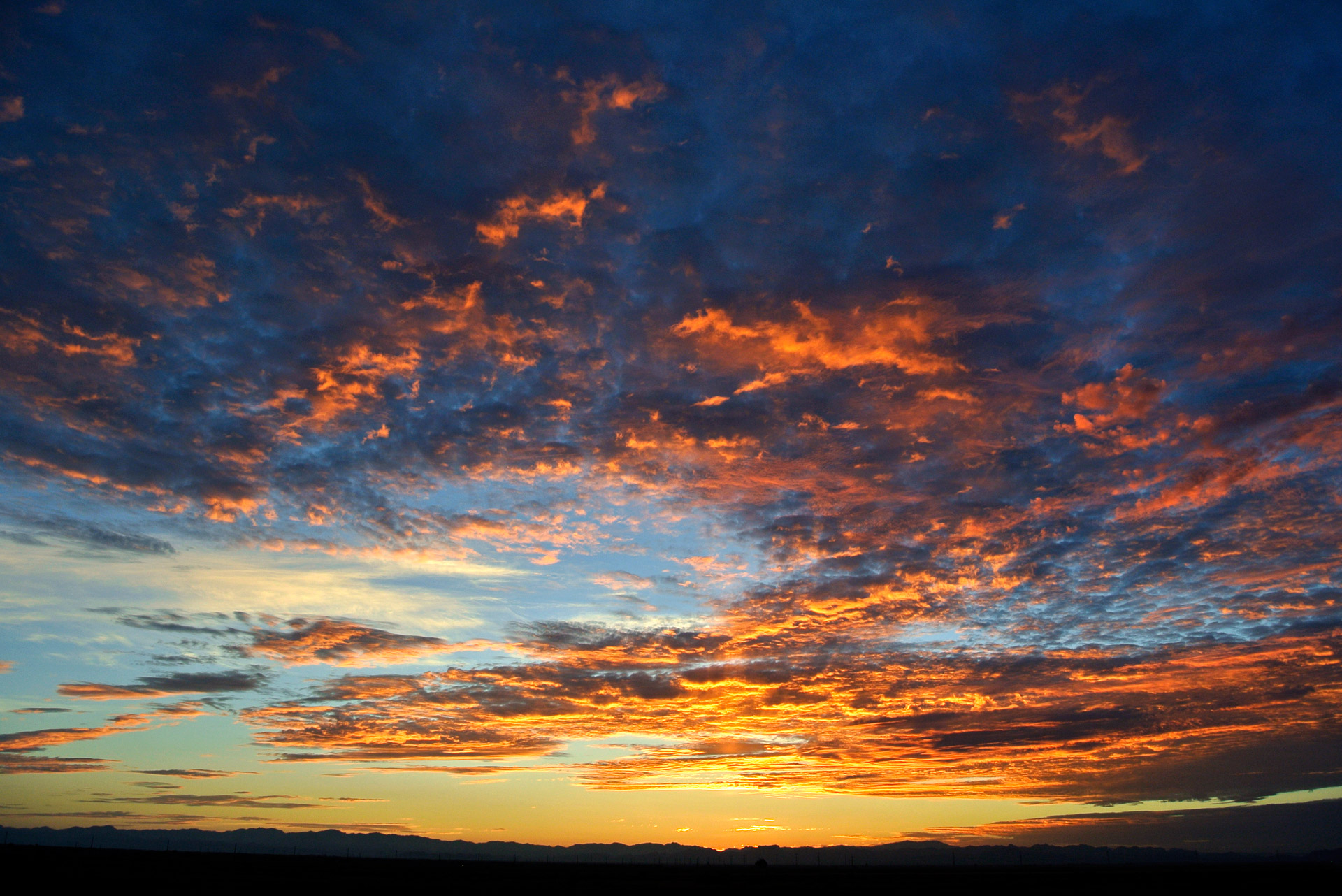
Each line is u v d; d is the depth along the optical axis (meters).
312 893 67.94
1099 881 111.94
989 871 174.50
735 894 76.19
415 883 88.56
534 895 71.44
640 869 172.00
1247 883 103.19
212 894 65.12
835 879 129.25
